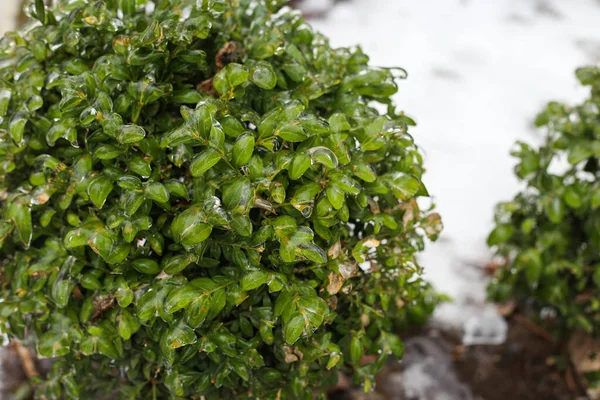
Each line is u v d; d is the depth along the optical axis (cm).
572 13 185
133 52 68
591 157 95
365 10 179
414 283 77
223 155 65
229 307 67
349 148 71
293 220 66
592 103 94
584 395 101
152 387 75
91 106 67
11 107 75
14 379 98
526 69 167
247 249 67
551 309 105
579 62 169
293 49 74
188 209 65
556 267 95
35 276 73
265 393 73
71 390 74
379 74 75
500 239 97
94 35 73
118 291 68
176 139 65
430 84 161
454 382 102
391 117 77
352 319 74
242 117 68
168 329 66
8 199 71
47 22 76
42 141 73
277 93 72
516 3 187
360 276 74
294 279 69
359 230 75
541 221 97
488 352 106
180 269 66
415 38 172
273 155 67
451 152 145
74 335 70
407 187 71
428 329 110
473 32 176
